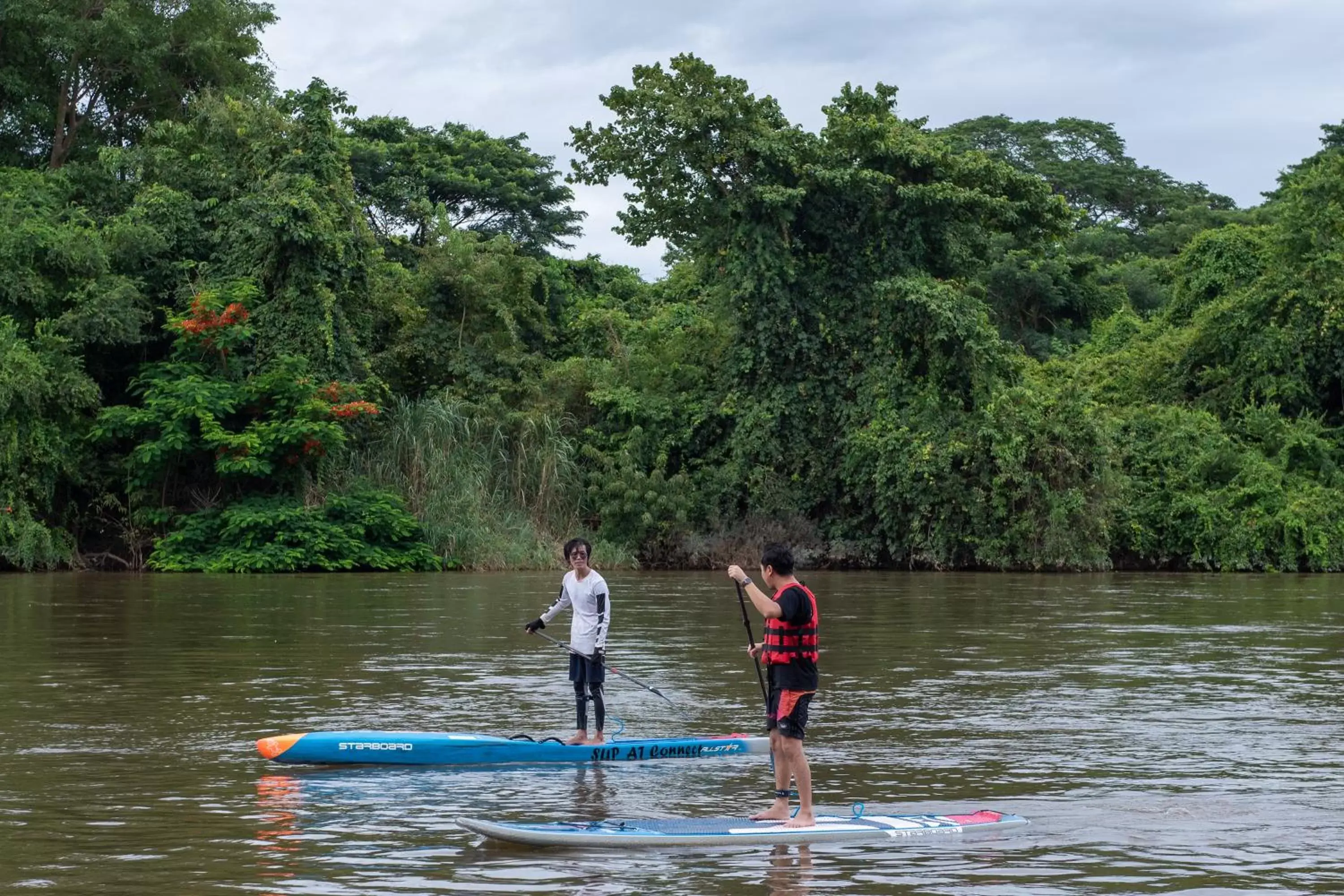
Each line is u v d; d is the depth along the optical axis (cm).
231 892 597
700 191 3622
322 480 3219
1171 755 940
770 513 3528
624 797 812
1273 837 708
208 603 2166
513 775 877
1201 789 830
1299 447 3522
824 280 3622
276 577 2908
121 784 832
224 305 3206
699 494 3512
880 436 3381
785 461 3562
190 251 3397
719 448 3644
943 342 3375
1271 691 1252
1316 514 3328
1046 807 781
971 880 627
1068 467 3278
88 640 1625
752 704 1173
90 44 3647
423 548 3178
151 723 1048
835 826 721
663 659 1477
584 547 985
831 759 927
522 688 1255
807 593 746
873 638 1705
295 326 3256
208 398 3077
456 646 1584
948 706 1159
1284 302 3681
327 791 820
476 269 3753
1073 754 945
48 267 3148
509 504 3434
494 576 2997
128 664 1404
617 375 3709
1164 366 3912
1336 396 3769
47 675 1319
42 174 3494
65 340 3034
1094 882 623
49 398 3006
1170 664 1443
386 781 851
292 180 3297
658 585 2794
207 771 872
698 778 871
